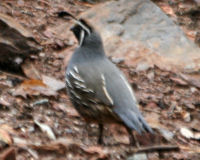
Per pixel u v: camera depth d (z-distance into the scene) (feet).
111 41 48.93
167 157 35.24
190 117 41.91
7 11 49.98
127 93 33.47
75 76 35.04
